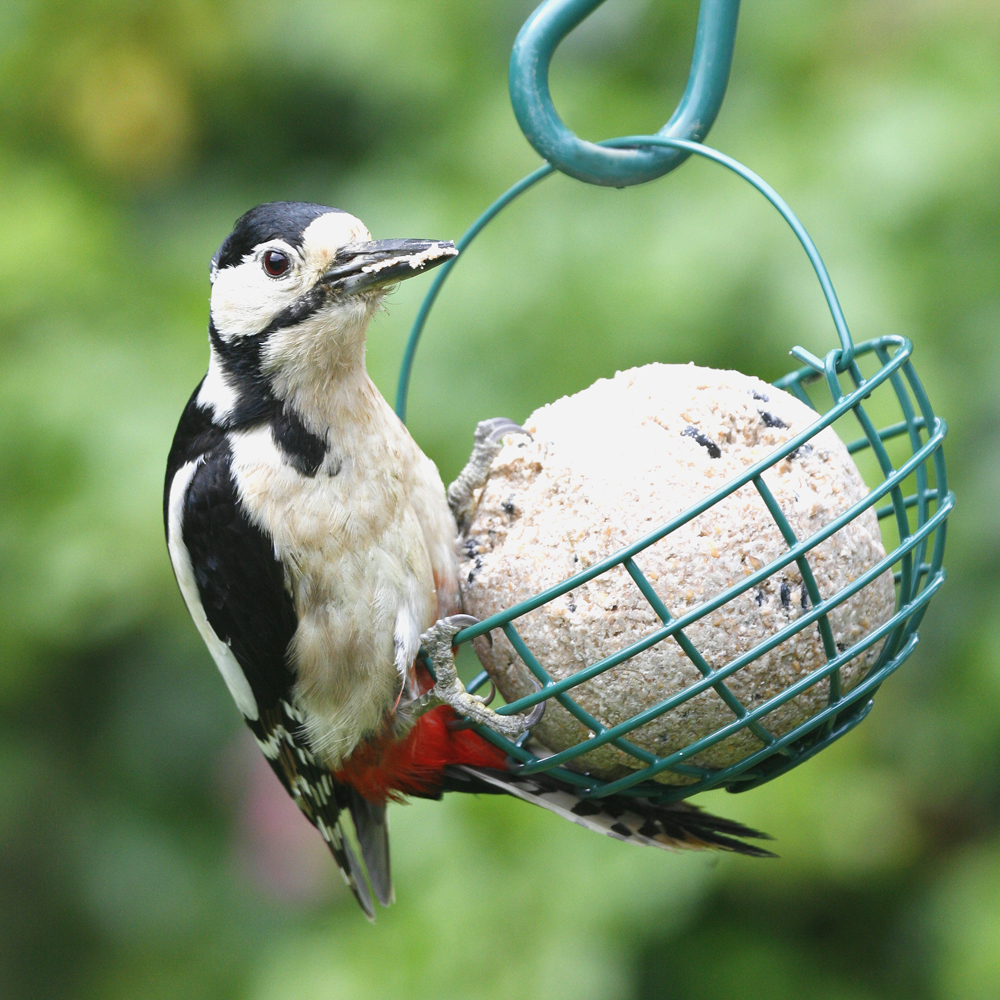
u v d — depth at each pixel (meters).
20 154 9.77
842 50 8.98
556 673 5.21
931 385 7.84
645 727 5.14
